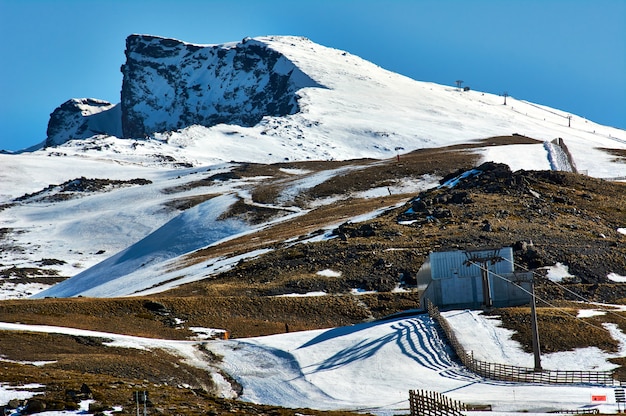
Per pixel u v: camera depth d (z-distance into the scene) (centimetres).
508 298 17775
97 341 14675
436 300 17688
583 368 13575
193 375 13312
